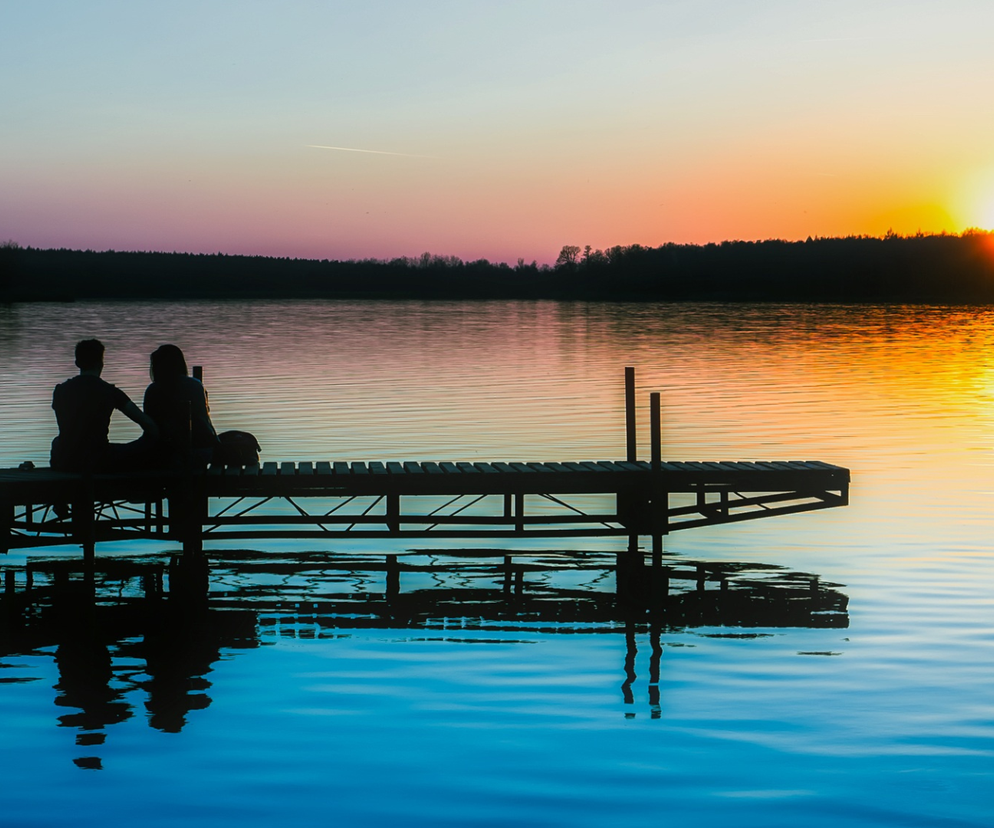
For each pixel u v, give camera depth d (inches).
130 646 335.0
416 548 482.9
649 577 425.7
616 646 335.3
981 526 496.7
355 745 253.4
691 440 755.4
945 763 242.2
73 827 213.3
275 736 259.6
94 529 418.6
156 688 294.7
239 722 268.7
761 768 239.9
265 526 521.0
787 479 459.5
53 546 484.4
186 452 424.2
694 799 225.0
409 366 1406.3
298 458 676.1
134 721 269.1
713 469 461.4
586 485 451.5
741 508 555.8
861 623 355.3
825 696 285.4
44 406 945.5
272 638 344.8
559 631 352.8
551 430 804.6
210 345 1867.6
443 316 3218.5
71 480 414.3
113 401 425.1
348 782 233.1
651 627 356.5
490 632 351.9
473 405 965.2
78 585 414.6
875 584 405.4
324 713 274.8
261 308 4025.6
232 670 311.0
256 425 833.5
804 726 264.1
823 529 500.4
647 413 909.2
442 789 229.6
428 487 442.3
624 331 2325.3
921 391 1085.1
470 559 462.9
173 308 3959.2
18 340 1962.4
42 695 289.3
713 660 319.0
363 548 483.2
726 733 259.8
